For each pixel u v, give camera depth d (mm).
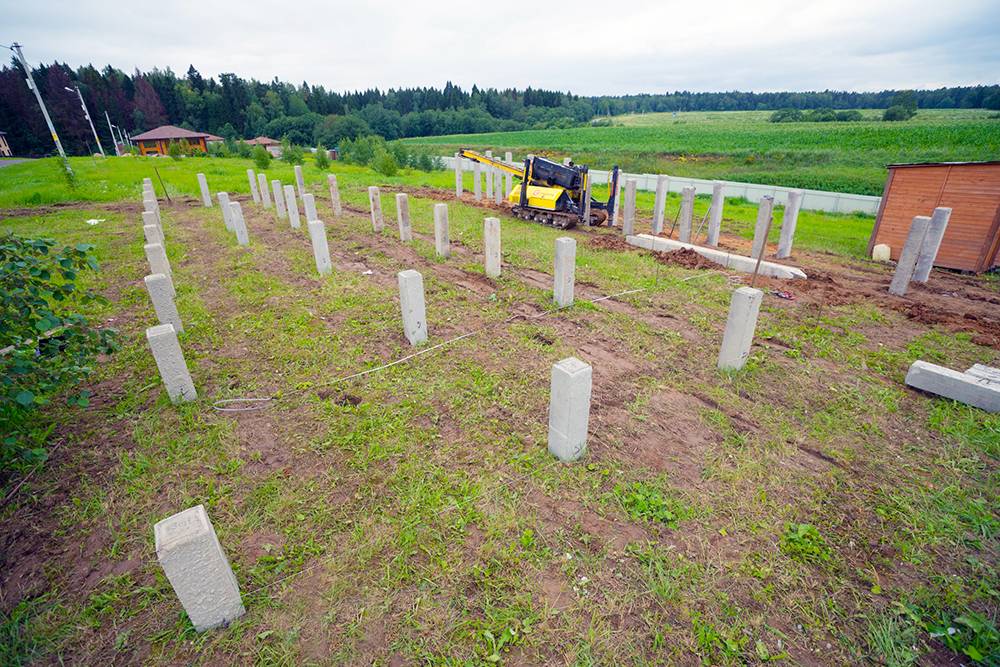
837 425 5055
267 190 17891
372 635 2988
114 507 3994
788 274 9867
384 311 7945
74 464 4469
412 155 44719
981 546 3613
